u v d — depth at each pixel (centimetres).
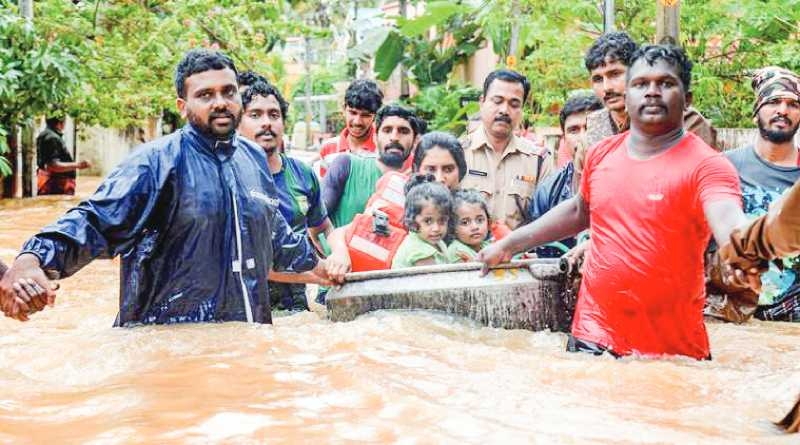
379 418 250
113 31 1463
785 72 559
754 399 288
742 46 954
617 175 394
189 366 323
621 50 511
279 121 534
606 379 316
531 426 244
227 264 420
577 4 1001
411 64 1809
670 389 303
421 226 520
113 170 402
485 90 597
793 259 527
